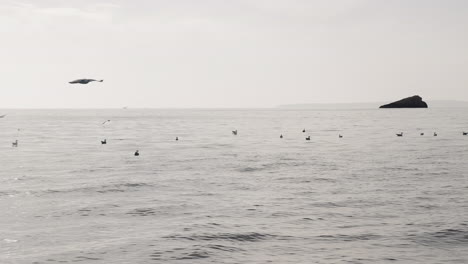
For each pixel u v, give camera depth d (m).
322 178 44.00
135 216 28.67
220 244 22.56
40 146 83.88
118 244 22.56
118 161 60.00
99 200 33.84
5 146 83.56
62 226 26.27
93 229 25.55
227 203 32.59
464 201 32.28
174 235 24.12
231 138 104.25
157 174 47.59
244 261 20.14
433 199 33.12
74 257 20.66
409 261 19.95
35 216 28.73
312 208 30.67
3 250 21.72
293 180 42.94
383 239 23.20
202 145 85.50
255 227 25.77
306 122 193.38
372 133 118.19
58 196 35.44
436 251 21.28
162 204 32.34
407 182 40.91
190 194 36.19
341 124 171.75
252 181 42.59
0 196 35.38
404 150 72.62
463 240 22.91
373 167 52.03
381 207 30.67
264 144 87.25
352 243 22.59
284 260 20.20
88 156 66.56
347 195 35.09
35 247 22.19
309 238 23.55
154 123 191.88
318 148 77.94
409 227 25.38
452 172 47.06
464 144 83.12
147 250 21.62
